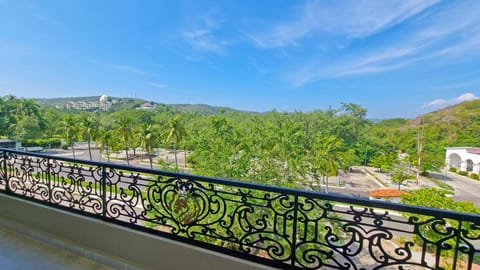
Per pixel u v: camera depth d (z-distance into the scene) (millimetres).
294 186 8805
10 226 2248
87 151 34719
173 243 1614
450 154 27531
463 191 19031
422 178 24078
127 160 27312
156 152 33688
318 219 1354
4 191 2402
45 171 2156
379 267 1252
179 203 1653
